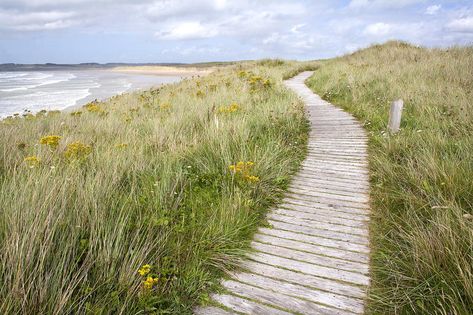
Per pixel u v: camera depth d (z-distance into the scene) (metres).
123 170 4.94
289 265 3.42
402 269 3.21
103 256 2.90
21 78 78.00
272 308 2.85
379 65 17.08
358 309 2.85
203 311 2.80
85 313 2.43
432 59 15.94
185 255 3.34
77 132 7.49
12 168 4.82
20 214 2.99
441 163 4.79
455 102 8.08
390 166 5.31
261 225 4.18
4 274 2.49
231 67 29.27
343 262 3.46
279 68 26.08
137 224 3.43
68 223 3.16
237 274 3.27
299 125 8.56
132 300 2.70
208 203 4.49
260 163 5.38
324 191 5.15
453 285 2.75
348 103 11.50
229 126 6.80
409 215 3.92
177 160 5.43
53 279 2.51
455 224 3.30
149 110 10.99
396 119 7.10
